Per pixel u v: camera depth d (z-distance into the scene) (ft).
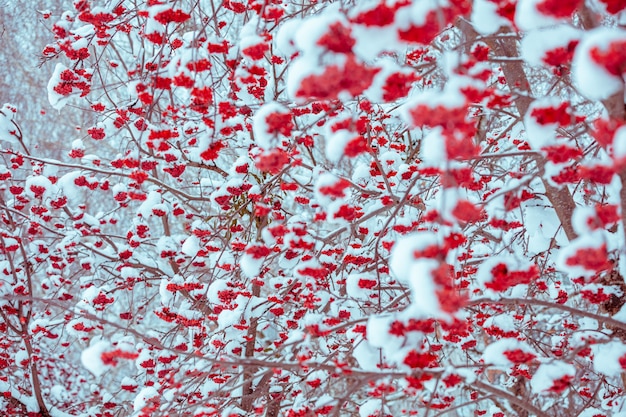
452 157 5.84
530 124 7.05
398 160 15.44
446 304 5.72
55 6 33.86
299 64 5.90
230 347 16.44
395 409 25.73
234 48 11.28
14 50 33.50
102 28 13.12
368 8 5.68
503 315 12.09
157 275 20.89
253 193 15.17
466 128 5.95
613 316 10.68
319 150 25.79
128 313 18.57
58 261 19.63
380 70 6.20
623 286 10.97
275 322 18.03
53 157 33.68
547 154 7.67
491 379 20.53
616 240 9.96
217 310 16.65
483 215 13.14
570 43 6.55
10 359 20.98
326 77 5.65
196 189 28.35
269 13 10.19
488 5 6.75
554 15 5.63
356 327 9.95
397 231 12.71
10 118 17.74
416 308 7.65
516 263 7.41
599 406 15.40
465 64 7.11
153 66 13.07
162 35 11.07
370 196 15.96
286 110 7.71
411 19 5.68
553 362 8.39
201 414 11.57
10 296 8.70
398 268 6.07
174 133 13.76
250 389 16.88
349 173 20.76
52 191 17.29
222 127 10.55
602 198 10.55
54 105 13.57
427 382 9.66
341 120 8.17
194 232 16.29
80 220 19.67
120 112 13.79
